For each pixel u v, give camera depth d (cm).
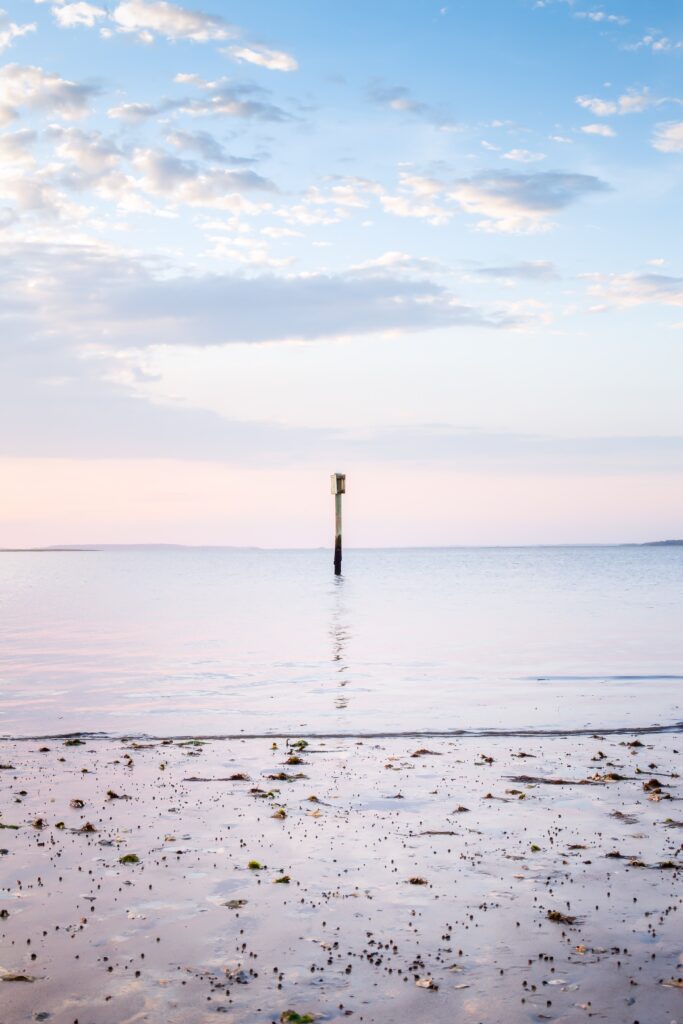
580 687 2550
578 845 1145
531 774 1525
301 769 1561
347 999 755
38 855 1099
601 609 5628
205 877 1029
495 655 3291
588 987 775
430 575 12144
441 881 1020
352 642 3791
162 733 1909
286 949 848
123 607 6134
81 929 888
